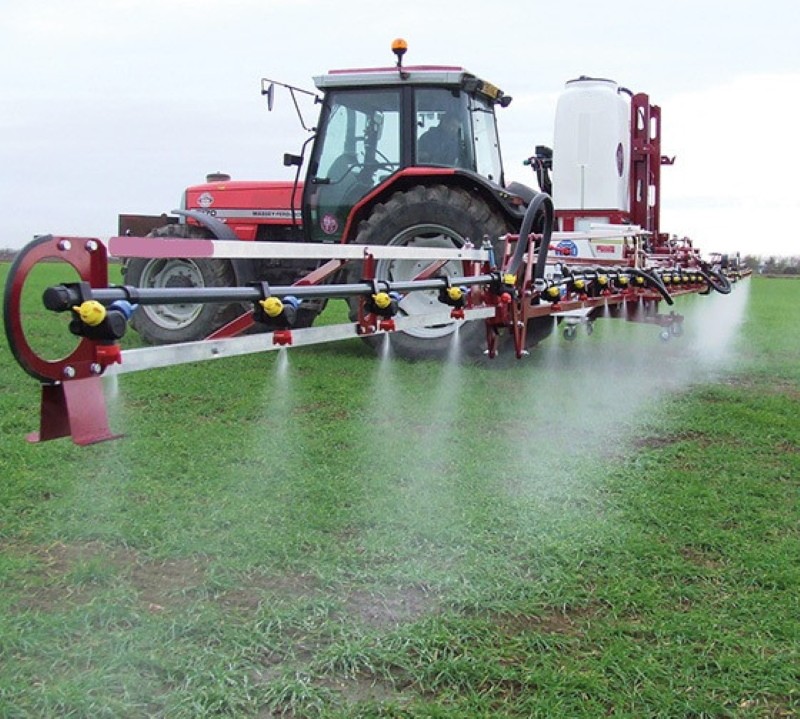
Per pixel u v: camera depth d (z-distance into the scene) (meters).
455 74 8.00
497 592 3.02
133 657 2.52
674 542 3.51
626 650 2.63
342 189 8.41
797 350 10.01
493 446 4.93
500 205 7.97
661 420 5.70
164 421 5.29
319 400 6.09
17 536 3.45
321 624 2.77
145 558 3.27
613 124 10.59
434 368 7.48
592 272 7.04
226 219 9.03
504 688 2.46
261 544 3.37
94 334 2.63
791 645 2.71
